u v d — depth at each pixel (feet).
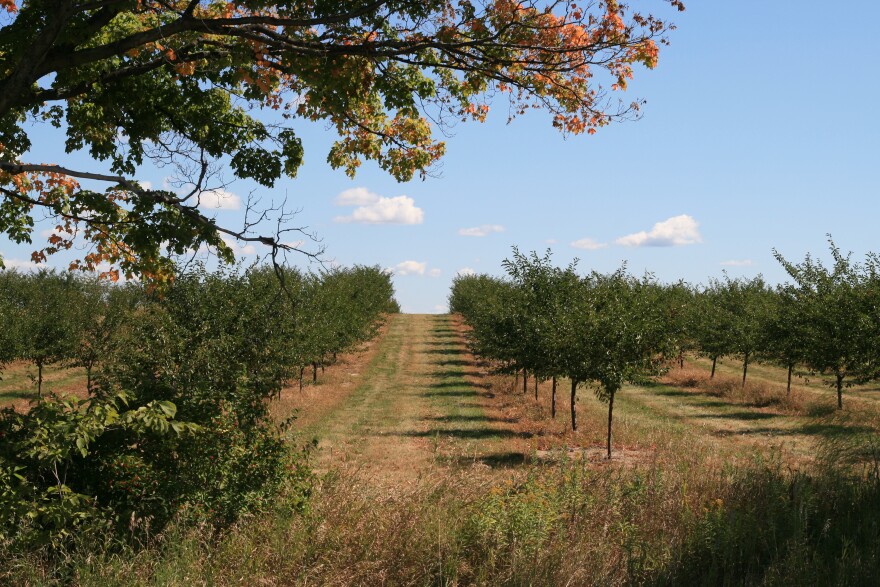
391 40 30.09
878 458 31.12
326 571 20.40
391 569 20.72
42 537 20.12
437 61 33.68
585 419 76.28
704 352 116.78
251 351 37.06
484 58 30.99
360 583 20.26
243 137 39.11
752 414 83.30
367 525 22.41
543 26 30.48
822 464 31.53
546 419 77.66
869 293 71.46
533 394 100.27
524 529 22.27
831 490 28.04
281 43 29.37
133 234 34.19
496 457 56.03
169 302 45.01
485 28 30.53
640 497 26.86
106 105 35.53
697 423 75.87
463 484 25.86
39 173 38.29
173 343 29.25
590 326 57.31
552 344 64.54
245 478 25.54
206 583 19.02
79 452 23.49
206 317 43.50
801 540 22.56
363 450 58.44
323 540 21.54
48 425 21.65
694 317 115.55
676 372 122.01
